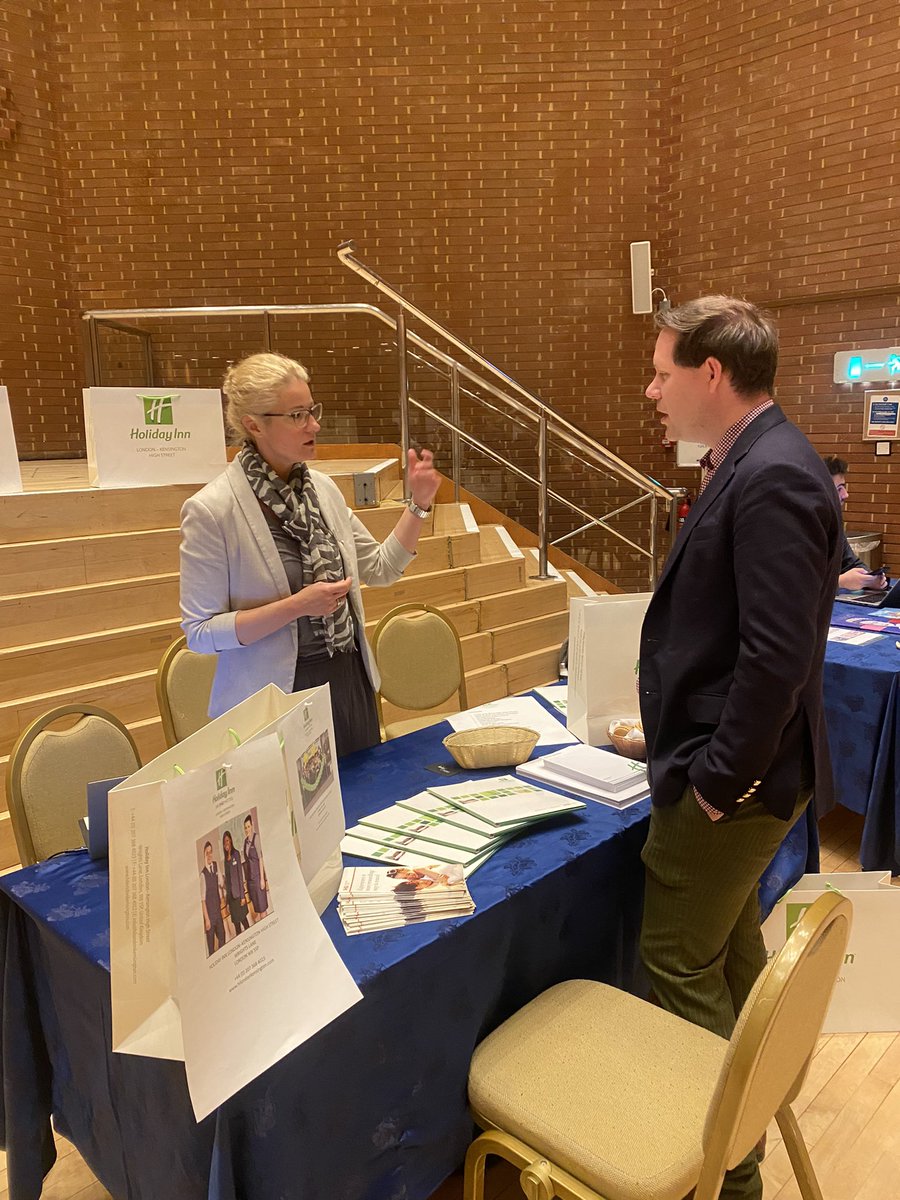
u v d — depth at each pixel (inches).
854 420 206.8
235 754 41.1
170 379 207.3
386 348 209.5
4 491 123.6
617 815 65.1
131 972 39.6
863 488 207.9
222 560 70.7
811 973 38.9
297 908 45.1
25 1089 56.3
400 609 105.8
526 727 83.4
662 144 227.8
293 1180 43.3
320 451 209.3
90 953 47.9
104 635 122.0
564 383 238.8
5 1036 55.8
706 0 214.1
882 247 196.2
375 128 228.5
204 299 234.4
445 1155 51.6
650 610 56.1
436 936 49.1
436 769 74.2
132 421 135.3
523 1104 48.1
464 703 108.0
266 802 43.3
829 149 200.8
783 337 214.7
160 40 223.9
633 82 225.1
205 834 38.9
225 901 40.1
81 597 122.6
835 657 106.0
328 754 52.5
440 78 226.4
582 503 222.4
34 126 222.4
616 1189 43.2
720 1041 52.2
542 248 233.5
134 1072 45.3
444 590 167.3
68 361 233.9
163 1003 40.1
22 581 121.0
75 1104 53.9
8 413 124.6
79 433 237.5
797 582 47.3
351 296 235.3
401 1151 49.1
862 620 124.8
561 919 58.7
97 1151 52.5
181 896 37.5
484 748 72.5
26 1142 56.7
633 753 73.2
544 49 224.5
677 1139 45.3
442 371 210.2
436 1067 50.3
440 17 223.6
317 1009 42.7
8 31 215.2
